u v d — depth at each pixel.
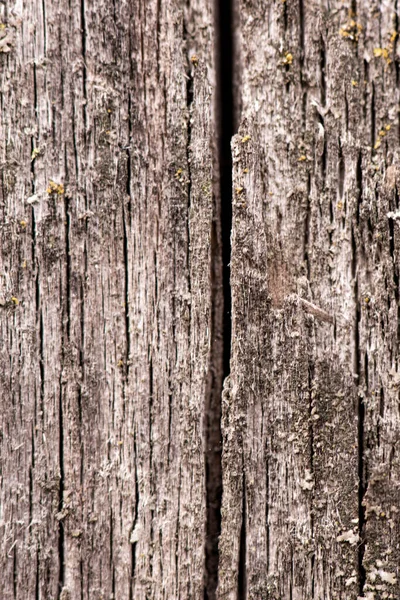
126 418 0.55
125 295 0.56
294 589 0.55
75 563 0.55
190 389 0.56
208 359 0.56
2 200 0.55
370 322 0.56
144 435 0.55
